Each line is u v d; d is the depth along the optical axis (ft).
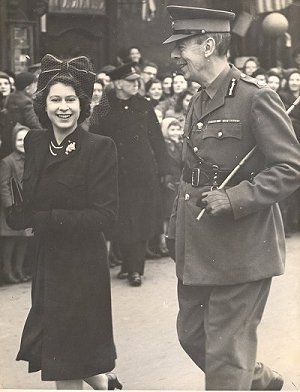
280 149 12.76
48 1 35.99
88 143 13.61
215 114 13.23
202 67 13.29
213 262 13.14
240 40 41.93
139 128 24.82
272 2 41.75
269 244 13.29
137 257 24.41
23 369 17.20
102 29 38.70
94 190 13.50
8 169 23.86
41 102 13.62
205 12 13.20
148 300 22.65
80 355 13.55
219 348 13.05
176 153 27.76
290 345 18.33
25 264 25.58
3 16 31.94
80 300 13.53
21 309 21.91
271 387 14.43
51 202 13.52
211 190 13.17
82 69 13.61
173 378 16.56
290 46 42.70
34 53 32.53
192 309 13.70
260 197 12.70
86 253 13.61
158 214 25.32
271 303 21.77
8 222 14.21
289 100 31.19
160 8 39.34
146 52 39.42
